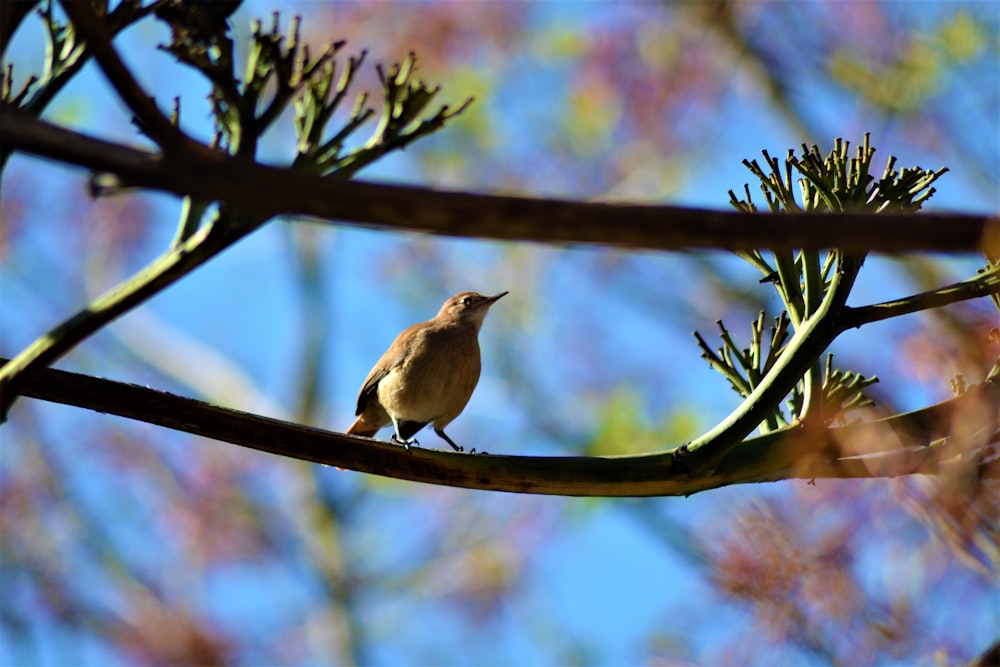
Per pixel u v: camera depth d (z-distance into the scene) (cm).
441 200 390
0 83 675
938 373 632
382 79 764
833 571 568
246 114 687
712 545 659
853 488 575
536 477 714
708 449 700
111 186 404
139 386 691
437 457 714
